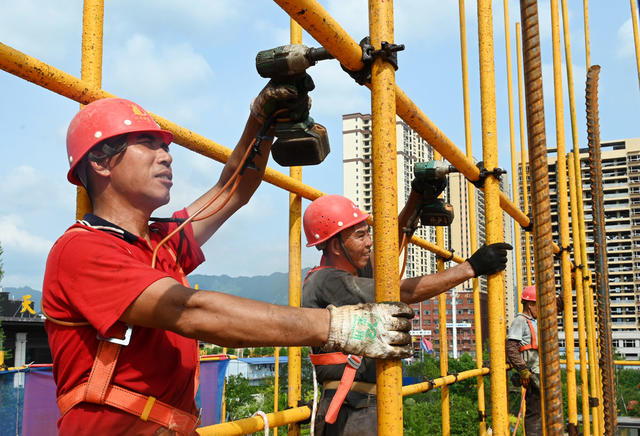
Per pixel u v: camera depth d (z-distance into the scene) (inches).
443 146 88.2
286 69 61.6
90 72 70.6
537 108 80.4
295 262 112.2
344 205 112.0
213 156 86.7
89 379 52.1
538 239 81.0
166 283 50.1
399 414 52.6
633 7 224.5
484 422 196.1
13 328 1721.2
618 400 1215.6
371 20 59.4
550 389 79.0
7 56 58.6
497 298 97.0
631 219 4569.4
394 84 58.7
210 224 78.6
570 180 246.2
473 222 186.5
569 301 201.8
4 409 159.8
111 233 58.3
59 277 53.0
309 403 104.4
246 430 81.5
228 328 48.7
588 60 247.6
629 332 4387.3
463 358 1999.3
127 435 52.6
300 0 49.0
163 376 55.9
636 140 4655.5
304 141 64.5
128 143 61.6
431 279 92.9
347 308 53.3
